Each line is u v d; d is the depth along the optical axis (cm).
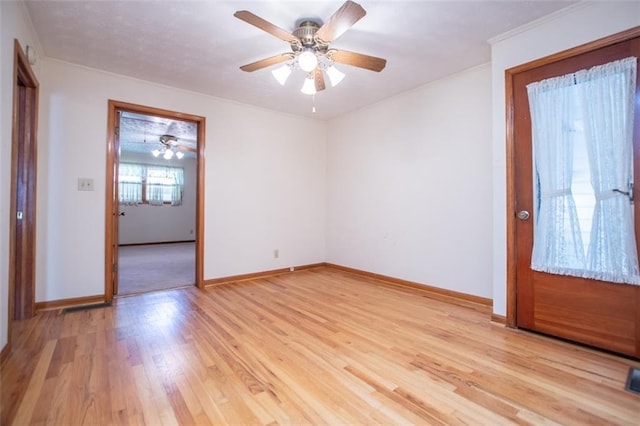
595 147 204
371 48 266
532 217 234
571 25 213
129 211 791
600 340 204
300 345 214
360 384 167
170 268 486
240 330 239
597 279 204
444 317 268
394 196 386
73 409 144
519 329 240
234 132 398
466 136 312
